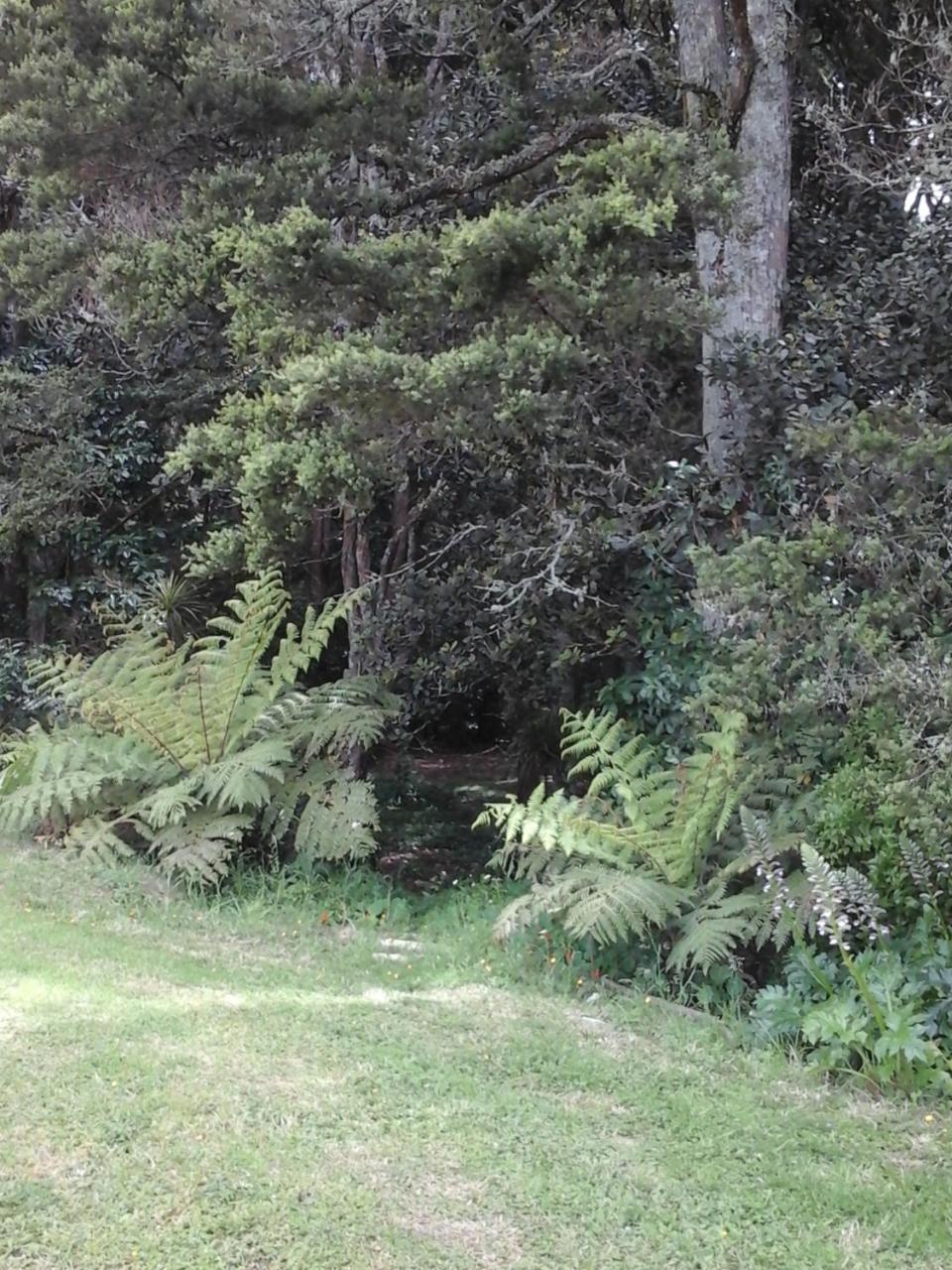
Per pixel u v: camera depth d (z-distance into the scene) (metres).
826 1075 4.25
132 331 9.12
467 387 5.74
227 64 7.61
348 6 7.95
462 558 8.66
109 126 7.54
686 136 6.06
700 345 7.30
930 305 6.28
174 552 11.84
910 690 4.55
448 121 8.70
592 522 6.75
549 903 5.36
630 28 9.50
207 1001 4.66
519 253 5.71
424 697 8.28
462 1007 4.86
